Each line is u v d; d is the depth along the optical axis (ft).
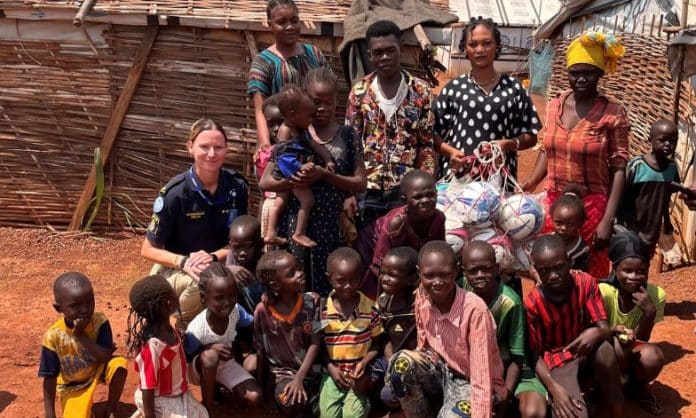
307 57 19.89
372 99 17.98
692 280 22.89
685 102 26.43
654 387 16.30
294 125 15.80
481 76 18.22
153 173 24.86
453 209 16.07
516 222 15.60
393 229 15.53
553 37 56.13
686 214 25.03
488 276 13.70
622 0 44.68
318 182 16.22
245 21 22.86
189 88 24.03
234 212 17.24
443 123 18.65
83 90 24.31
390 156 18.02
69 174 25.03
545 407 13.65
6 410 15.38
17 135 24.79
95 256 23.89
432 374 14.05
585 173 17.51
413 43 22.15
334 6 23.09
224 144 16.57
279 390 14.79
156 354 13.55
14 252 23.76
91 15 23.29
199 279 14.79
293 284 14.73
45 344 14.24
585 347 14.16
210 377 14.57
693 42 23.47
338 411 14.76
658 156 18.86
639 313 15.65
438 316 13.76
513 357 14.21
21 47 24.07
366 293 16.47
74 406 14.35
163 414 13.69
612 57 16.93
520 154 38.27
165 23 23.17
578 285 14.47
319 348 15.14
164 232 16.76
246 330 16.14
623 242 15.30
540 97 58.95
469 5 72.74
